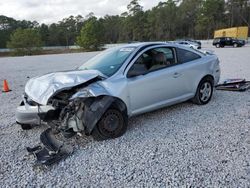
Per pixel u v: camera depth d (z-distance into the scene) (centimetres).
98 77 389
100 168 306
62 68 1656
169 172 289
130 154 336
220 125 422
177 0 9844
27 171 309
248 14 8281
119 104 384
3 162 333
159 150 343
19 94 796
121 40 10575
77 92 355
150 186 265
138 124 443
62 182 282
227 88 667
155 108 448
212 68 545
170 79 458
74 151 352
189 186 261
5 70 1670
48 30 11306
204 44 4678
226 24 8394
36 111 379
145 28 9862
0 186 279
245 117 455
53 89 347
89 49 7325
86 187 271
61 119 366
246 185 257
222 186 258
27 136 418
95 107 357
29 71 1538
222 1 8275
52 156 329
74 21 11300
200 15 8138
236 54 2047
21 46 7338
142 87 415
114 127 384
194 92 516
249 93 631
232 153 324
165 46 475
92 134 374
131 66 415
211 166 296
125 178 282
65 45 11194
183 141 367
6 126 471
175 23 9356
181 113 491
